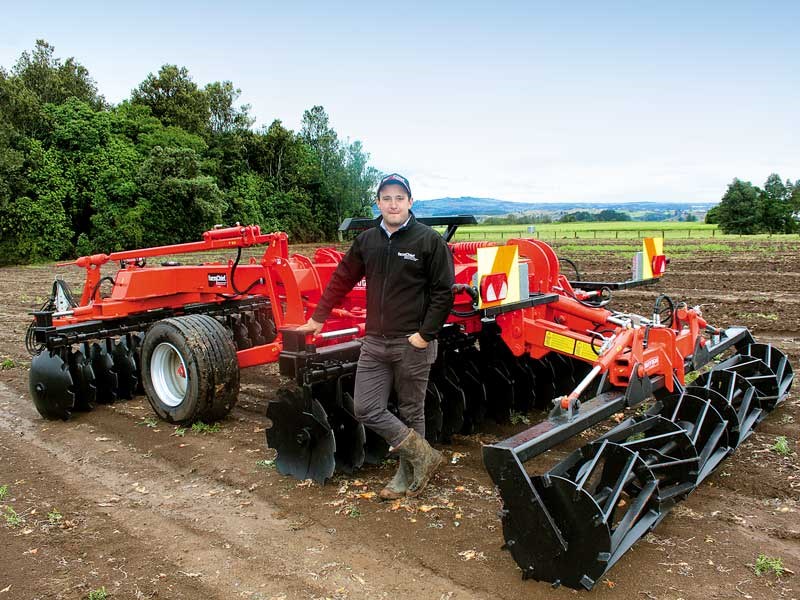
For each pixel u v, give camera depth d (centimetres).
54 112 3950
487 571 346
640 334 429
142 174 4038
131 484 477
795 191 7081
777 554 357
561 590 327
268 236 600
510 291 441
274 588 337
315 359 452
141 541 390
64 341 627
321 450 456
